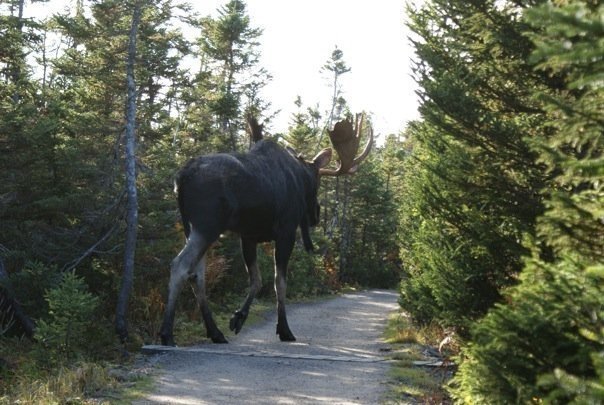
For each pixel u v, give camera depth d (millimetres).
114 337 10438
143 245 13141
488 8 7590
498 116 7852
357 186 45469
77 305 9047
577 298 3711
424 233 10930
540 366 4016
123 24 12758
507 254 7973
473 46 8094
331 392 7469
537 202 7555
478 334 4219
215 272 16156
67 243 12453
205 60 29969
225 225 10086
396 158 53000
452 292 8812
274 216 10859
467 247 8750
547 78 7539
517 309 4043
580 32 2562
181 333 11547
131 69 12453
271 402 6984
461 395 4863
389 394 7418
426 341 11867
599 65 2723
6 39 12414
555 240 4039
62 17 12578
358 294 33875
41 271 10773
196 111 21375
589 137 3514
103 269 12984
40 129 11312
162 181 13672
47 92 15141
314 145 44344
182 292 14555
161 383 7730
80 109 15312
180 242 13828
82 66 13281
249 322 14672
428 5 8758
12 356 9297
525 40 7395
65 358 8883
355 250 47438
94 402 6828
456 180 7895
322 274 31969
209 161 10211
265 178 10641
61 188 12312
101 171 12562
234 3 30500
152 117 15945
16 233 11766
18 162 11641
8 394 7434
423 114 7949
